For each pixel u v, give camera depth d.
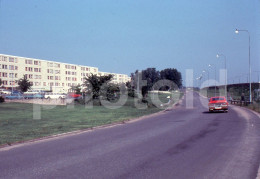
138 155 8.88
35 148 10.46
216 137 12.21
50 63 79.62
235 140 11.38
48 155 9.12
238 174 6.75
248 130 14.35
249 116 22.88
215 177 6.53
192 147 10.03
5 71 69.06
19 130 15.27
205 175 6.68
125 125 18.20
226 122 18.41
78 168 7.41
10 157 8.95
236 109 32.72
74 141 11.91
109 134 13.92
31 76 74.62
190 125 17.09
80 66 89.81
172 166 7.48
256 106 32.47
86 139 12.42
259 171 6.95
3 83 68.50
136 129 15.77
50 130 15.25
